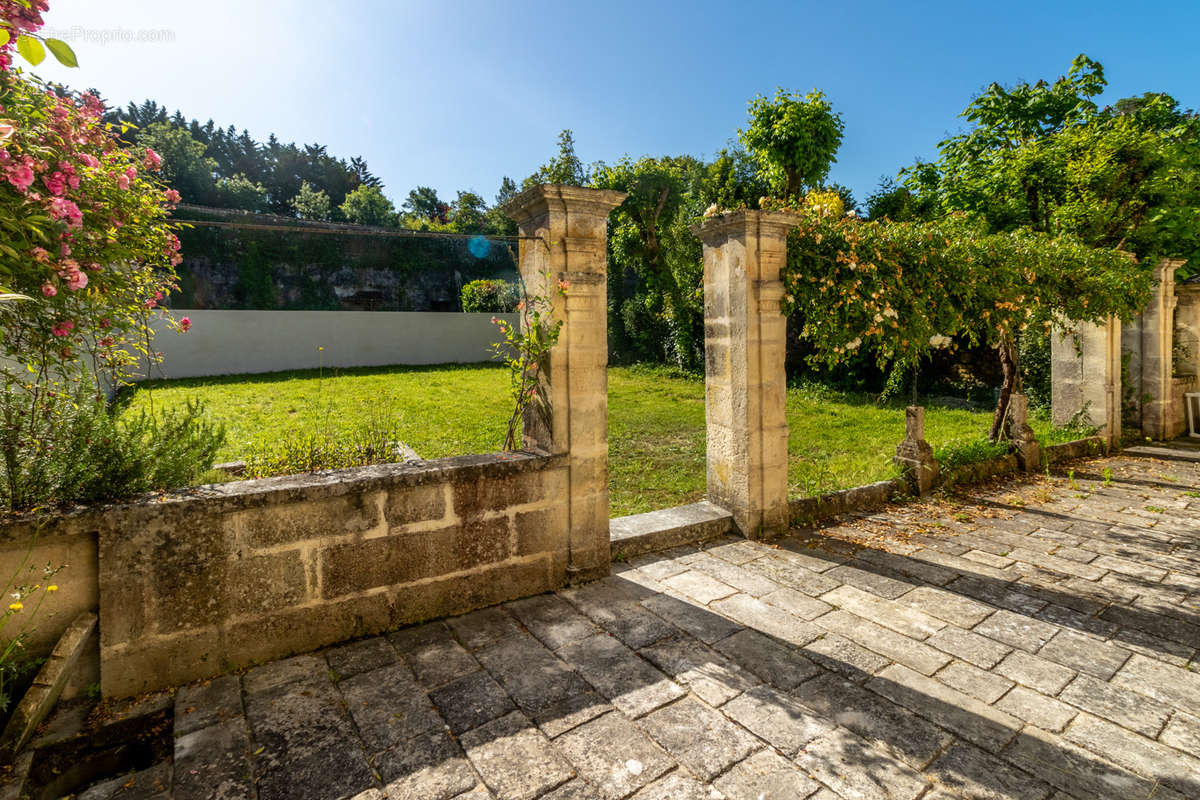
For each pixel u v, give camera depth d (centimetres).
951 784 219
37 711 232
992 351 1274
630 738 244
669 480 666
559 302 380
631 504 583
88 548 266
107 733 253
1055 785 219
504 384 1402
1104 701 271
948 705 268
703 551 457
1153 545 471
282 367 1772
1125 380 934
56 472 265
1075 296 695
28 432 271
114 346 337
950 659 306
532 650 314
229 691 277
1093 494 615
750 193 1739
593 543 403
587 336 392
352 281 3080
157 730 261
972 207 1155
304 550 308
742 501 483
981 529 508
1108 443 816
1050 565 429
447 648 317
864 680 287
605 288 397
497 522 366
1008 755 235
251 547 295
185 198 3625
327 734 247
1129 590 389
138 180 294
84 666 268
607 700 271
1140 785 219
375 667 298
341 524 317
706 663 301
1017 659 307
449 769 227
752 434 475
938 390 1347
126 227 280
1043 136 1121
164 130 3638
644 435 923
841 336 494
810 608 363
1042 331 727
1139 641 326
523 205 393
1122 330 941
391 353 1942
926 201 1561
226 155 5016
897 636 329
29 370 281
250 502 290
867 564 431
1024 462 703
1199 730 252
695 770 226
